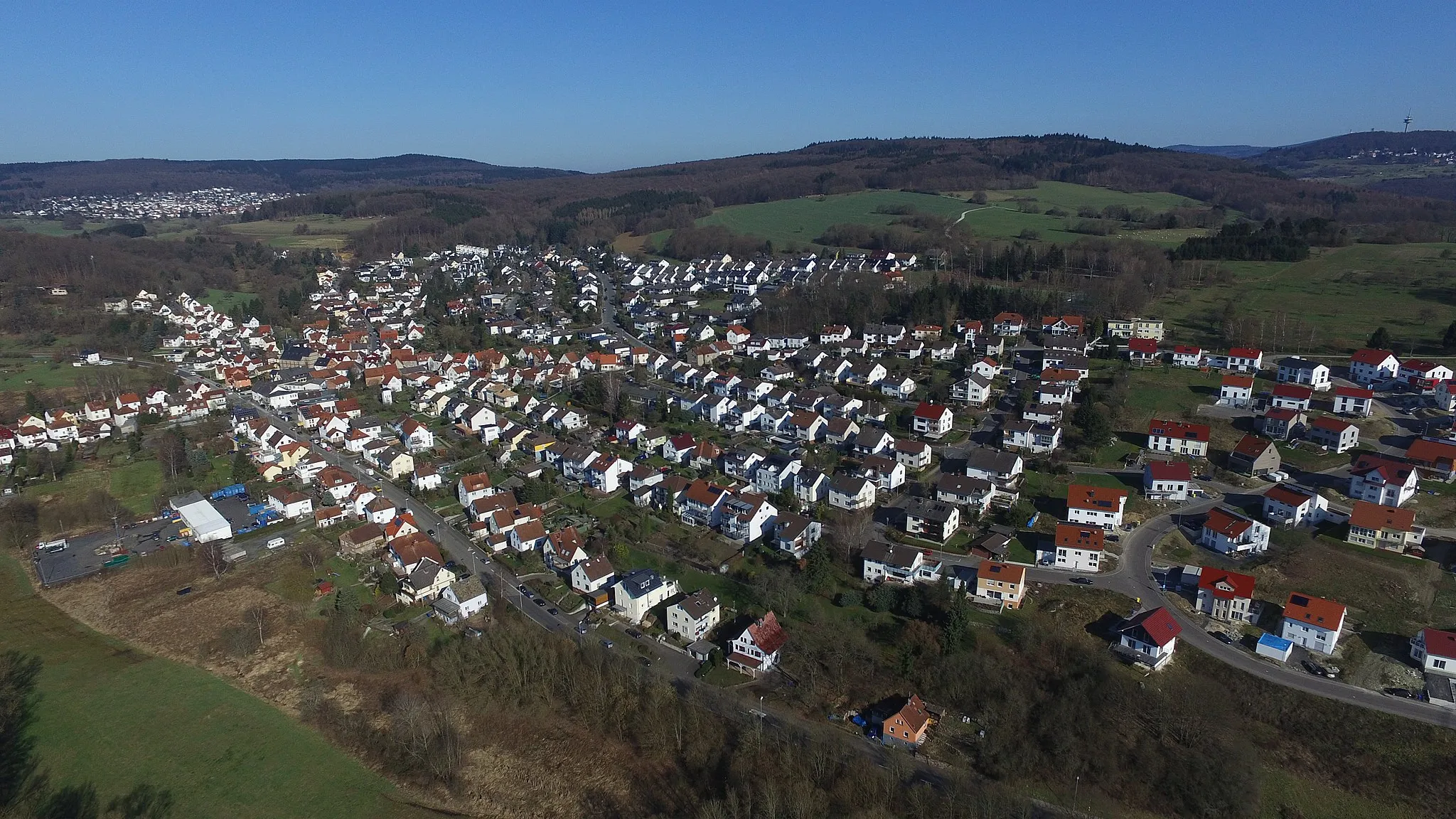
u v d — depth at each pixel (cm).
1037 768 7681
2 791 7844
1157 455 13462
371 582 11044
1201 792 7238
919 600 9675
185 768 8131
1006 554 10931
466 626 10038
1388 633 9094
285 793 7825
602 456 13975
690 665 9175
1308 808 7181
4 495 13962
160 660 9775
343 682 9312
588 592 10488
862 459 13962
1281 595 9838
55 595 11194
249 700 9125
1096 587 10106
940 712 8331
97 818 7550
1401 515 10425
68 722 8719
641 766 7906
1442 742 7606
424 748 8200
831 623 9619
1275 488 11462
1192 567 10419
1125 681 8431
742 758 7619
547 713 8625
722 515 12019
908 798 7144
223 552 11981
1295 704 8156
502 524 11969
